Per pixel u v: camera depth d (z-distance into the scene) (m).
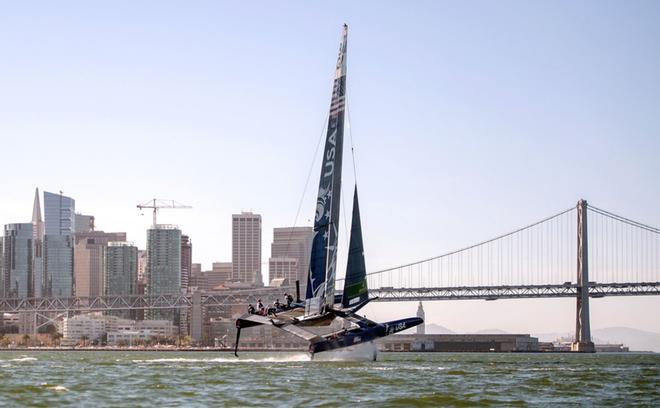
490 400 52.75
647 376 74.00
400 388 59.44
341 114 91.75
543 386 62.06
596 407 50.19
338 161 91.56
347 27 91.88
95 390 57.97
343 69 92.06
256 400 52.34
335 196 91.75
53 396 54.16
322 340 92.38
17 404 50.28
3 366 91.81
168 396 54.41
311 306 91.62
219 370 78.75
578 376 72.69
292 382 63.72
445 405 50.66
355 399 52.72
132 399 52.81
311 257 92.06
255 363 92.19
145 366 88.62
